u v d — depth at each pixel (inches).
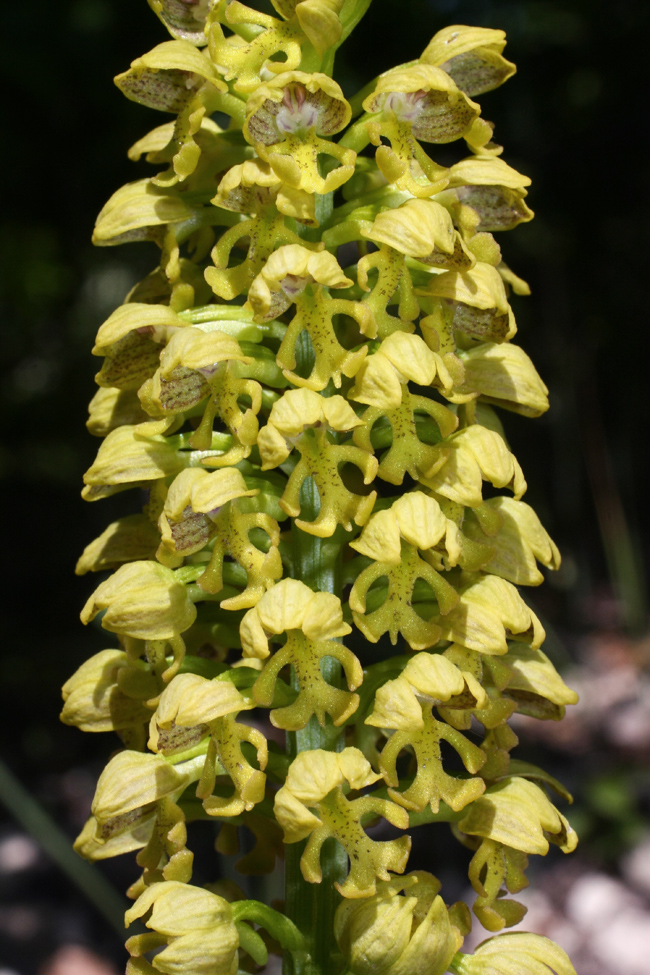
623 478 33.0
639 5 32.5
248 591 7.1
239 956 7.8
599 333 35.2
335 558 7.5
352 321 7.5
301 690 7.1
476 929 16.1
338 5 7.1
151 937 7.2
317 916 7.5
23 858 18.4
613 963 15.2
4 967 14.9
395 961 7.0
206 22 7.3
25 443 33.8
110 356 7.5
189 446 7.6
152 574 7.4
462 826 7.5
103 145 27.9
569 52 33.5
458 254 7.2
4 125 27.3
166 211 7.5
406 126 7.3
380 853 7.0
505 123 33.9
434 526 7.0
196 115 7.3
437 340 7.2
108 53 26.5
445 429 7.2
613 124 33.8
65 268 32.7
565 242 35.1
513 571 7.4
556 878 17.5
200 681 7.1
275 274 6.9
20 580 30.3
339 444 7.4
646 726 21.7
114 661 7.7
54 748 22.8
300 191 7.0
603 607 29.3
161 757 7.4
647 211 34.4
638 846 17.8
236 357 7.1
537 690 7.5
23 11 26.0
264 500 7.3
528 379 7.5
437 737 7.2
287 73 7.0
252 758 7.4
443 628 7.2
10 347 34.8
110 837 7.5
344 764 7.0
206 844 18.0
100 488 7.7
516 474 7.3
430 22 27.5
